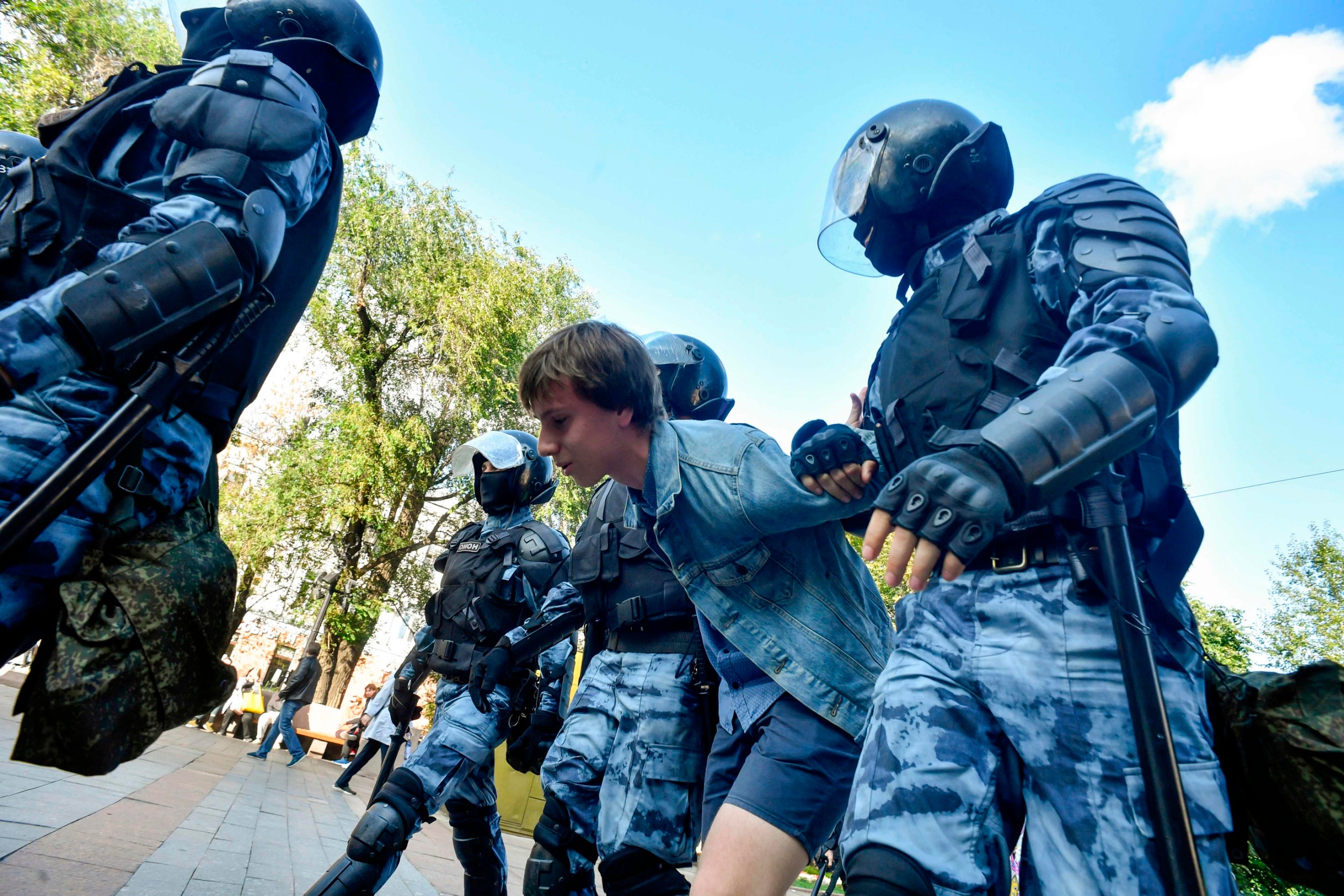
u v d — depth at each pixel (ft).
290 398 57.77
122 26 36.68
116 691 4.33
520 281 59.52
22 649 4.65
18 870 7.21
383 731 22.40
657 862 7.73
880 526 3.31
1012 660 3.85
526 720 10.18
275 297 5.73
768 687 6.03
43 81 34.81
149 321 4.23
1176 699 3.60
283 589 55.57
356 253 56.59
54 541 4.36
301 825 16.52
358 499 53.98
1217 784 3.49
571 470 6.04
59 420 4.44
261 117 4.97
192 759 25.55
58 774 13.61
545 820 8.79
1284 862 3.67
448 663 10.75
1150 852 3.43
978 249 4.63
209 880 8.94
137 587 4.50
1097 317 3.84
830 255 6.61
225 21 6.43
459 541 11.97
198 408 5.18
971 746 3.93
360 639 58.39
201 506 5.26
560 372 5.67
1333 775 3.34
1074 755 3.63
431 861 16.33
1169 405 3.48
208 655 4.81
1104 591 3.56
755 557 5.72
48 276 4.75
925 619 4.28
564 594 10.02
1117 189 4.16
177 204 4.68
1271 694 3.56
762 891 5.12
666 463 5.63
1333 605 56.59
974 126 5.54
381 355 57.72
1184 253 4.02
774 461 5.43
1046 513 3.85
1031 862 3.78
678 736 8.02
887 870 3.69
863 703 5.63
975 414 4.37
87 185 4.85
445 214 59.88
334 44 6.26
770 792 5.34
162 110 4.89
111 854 8.95
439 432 57.77
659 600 8.39
